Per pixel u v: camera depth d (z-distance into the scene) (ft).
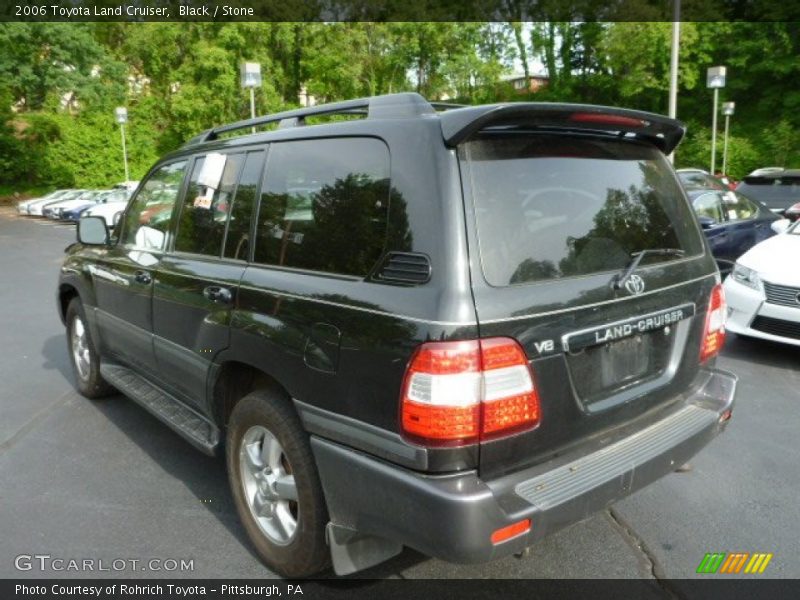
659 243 9.32
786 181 42.55
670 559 9.81
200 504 11.50
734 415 15.35
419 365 6.86
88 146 124.57
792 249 19.56
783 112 108.17
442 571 9.55
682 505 11.36
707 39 104.63
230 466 9.90
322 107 9.54
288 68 121.19
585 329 7.72
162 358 11.98
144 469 12.85
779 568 9.57
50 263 43.21
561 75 123.44
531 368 7.22
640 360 8.76
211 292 10.02
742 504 11.37
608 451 8.09
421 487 6.86
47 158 122.93
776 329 18.61
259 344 8.93
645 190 9.41
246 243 9.82
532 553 9.97
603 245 8.41
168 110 127.54
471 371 6.79
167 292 11.35
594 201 8.53
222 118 115.24
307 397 8.21
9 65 86.63
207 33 114.73
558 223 7.97
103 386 16.26
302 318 8.27
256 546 9.66
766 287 18.67
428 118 7.59
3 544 10.27
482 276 7.06
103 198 86.48
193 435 10.93
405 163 7.56
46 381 18.29
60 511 11.26
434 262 7.04
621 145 9.36
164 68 125.59
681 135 9.84
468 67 110.01
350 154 8.36
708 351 10.00
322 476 8.06
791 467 12.72
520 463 7.36
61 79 90.79
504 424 7.02
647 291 8.61
